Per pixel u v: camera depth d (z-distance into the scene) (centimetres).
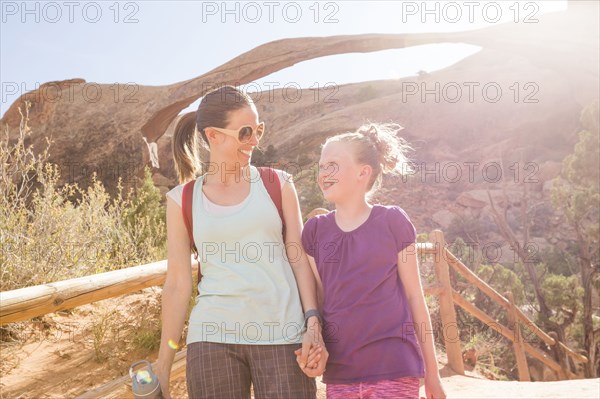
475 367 761
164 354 189
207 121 196
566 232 3347
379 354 186
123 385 258
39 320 424
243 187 199
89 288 248
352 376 187
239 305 185
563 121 4662
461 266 665
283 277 193
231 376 182
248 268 190
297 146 5288
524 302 1650
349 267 197
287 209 203
